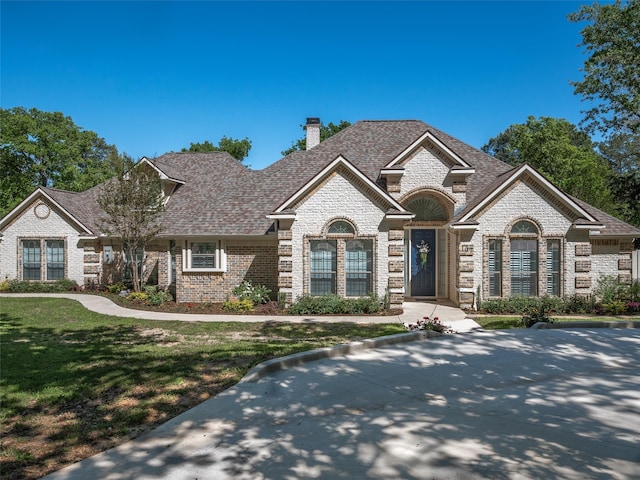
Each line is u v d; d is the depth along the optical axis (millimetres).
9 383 7617
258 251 19062
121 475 4672
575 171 37250
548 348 10727
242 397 7074
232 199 20938
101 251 22594
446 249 19250
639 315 15891
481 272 16703
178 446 5363
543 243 16609
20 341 11297
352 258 16750
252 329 13148
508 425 6082
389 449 5320
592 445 5461
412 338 11625
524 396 7309
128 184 19500
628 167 52344
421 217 19328
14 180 38781
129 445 5387
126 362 9039
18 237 22547
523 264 16812
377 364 9203
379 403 6938
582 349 10633
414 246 19547
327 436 5688
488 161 20609
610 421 6250
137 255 21953
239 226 19125
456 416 6410
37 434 5676
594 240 17953
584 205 19484
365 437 5664
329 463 4969
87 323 14078
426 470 4816
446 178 18266
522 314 15906
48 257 22609
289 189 20594
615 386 7859
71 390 7250
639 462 5023
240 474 4715
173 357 9445
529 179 16625
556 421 6238
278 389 7508
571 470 4824
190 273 19172
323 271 16844
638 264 21312
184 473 4727
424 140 18281
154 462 4961
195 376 8086
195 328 13289
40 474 4688
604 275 17766
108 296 19953
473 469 4836
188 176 23656
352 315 15797
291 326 13641
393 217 16156
